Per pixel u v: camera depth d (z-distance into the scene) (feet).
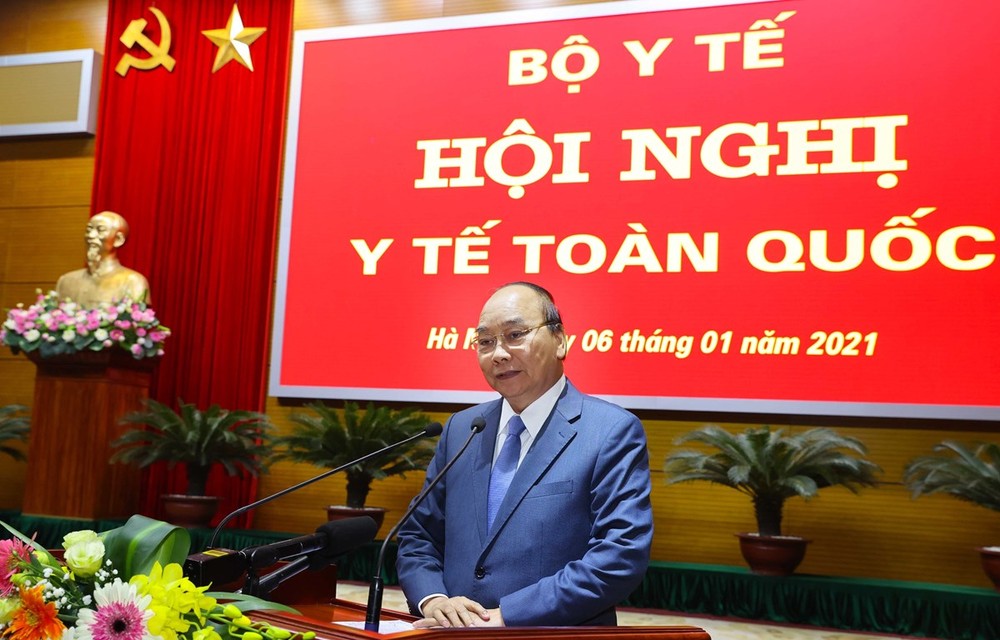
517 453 7.75
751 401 20.89
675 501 21.63
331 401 24.12
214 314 25.22
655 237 22.04
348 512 20.89
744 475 17.81
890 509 20.39
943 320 20.07
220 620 4.38
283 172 25.40
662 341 21.68
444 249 23.53
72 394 22.11
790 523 20.90
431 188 23.80
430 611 6.73
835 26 21.43
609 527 7.07
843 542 20.56
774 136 21.56
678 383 21.47
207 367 24.98
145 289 23.67
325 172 24.54
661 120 22.36
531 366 7.59
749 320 21.20
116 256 24.71
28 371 27.07
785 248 21.17
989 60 20.44
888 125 20.84
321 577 7.14
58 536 21.20
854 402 20.30
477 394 22.80
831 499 20.76
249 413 22.33
